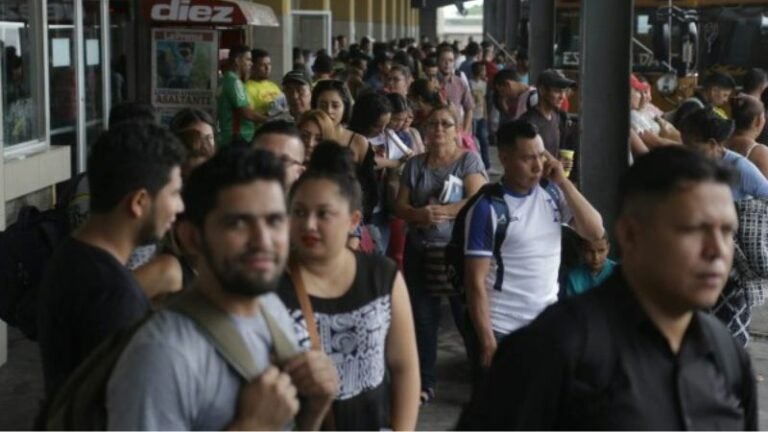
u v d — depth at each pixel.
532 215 5.87
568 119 10.21
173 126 5.69
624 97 9.30
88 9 13.15
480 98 20.31
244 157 2.84
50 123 11.95
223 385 2.79
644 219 2.87
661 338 2.90
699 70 19.69
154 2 14.26
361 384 3.87
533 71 16.94
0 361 8.05
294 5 30.19
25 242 4.66
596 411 2.85
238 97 12.53
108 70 13.62
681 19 18.84
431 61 16.59
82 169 12.59
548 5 16.86
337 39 30.67
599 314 2.89
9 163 9.51
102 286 3.50
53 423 2.93
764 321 10.29
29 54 10.54
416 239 7.32
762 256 6.74
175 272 4.09
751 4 19.53
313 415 2.96
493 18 44.25
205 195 2.82
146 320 2.85
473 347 6.04
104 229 3.61
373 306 3.90
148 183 3.57
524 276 5.87
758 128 8.36
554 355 2.84
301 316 3.77
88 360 2.94
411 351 4.06
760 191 6.85
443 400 7.68
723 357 3.00
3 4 10.04
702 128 7.03
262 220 2.81
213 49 14.23
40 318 3.62
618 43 9.27
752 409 3.09
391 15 53.31
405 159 8.14
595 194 9.34
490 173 20.95
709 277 2.83
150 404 2.71
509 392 2.89
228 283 2.80
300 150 5.12
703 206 2.81
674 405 2.88
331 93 8.24
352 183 3.93
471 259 5.83
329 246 3.84
